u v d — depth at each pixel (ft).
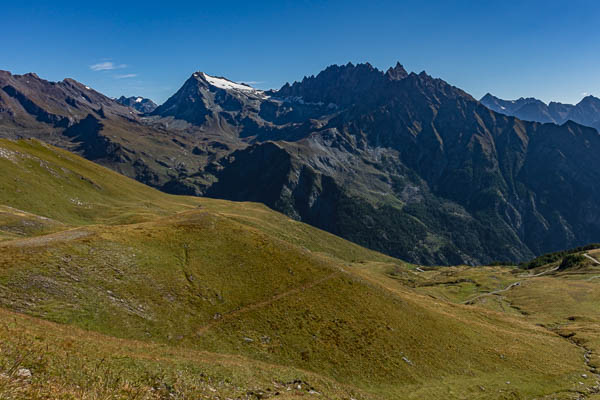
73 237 186.29
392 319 223.92
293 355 165.89
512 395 183.73
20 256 153.07
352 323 204.23
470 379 192.95
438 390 173.58
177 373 104.99
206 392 100.94
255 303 193.98
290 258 251.39
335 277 245.86
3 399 59.36
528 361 231.71
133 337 139.54
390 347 195.62
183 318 164.14
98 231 204.74
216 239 241.35
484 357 223.10
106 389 79.25
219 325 168.86
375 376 170.09
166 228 236.84
